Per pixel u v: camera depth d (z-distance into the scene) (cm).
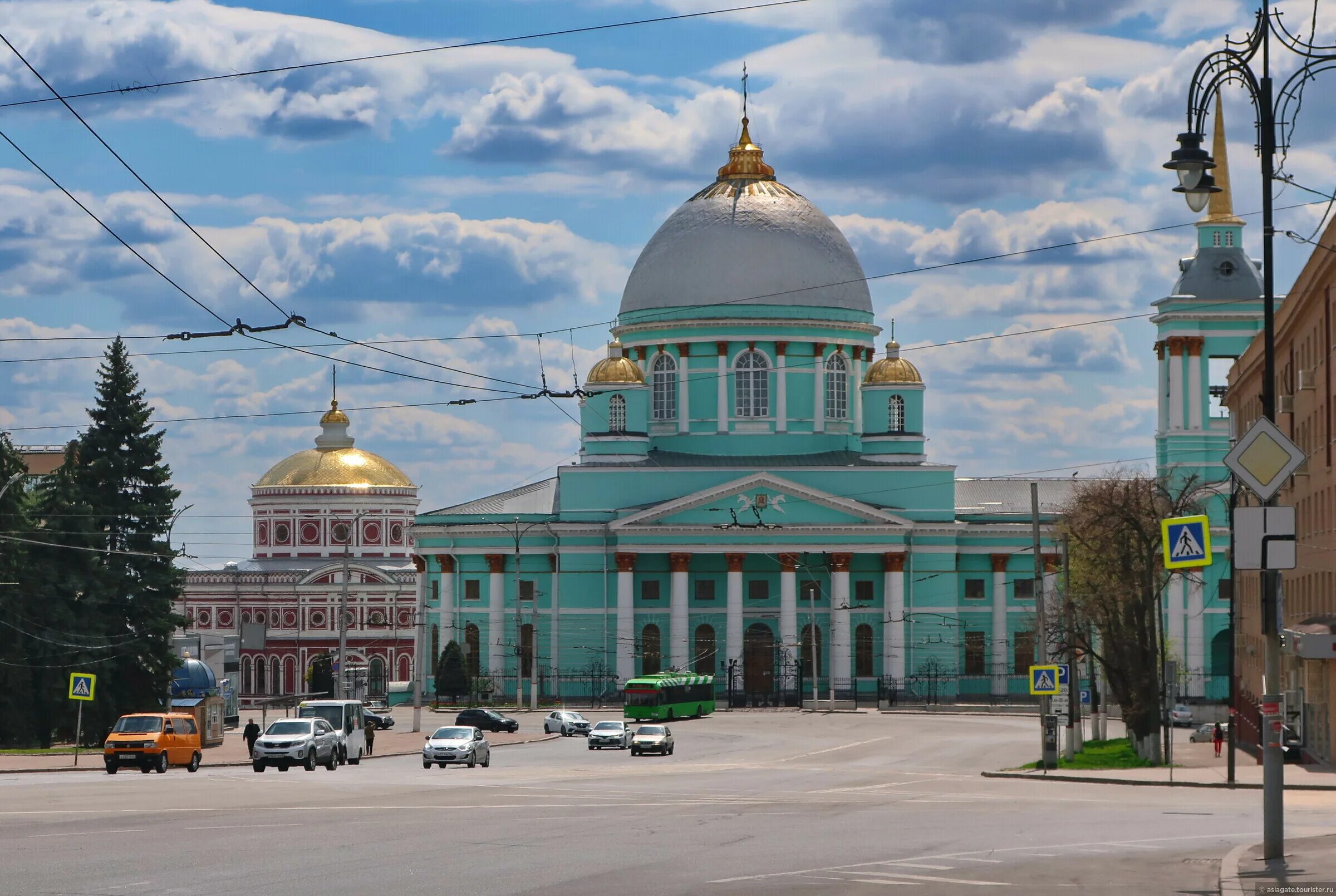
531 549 16038
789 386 16438
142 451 12394
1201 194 4325
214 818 4547
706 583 15838
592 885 3061
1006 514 16150
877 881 3112
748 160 17350
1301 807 5019
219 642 15800
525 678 15962
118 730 7856
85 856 3509
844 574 15562
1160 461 14525
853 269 16938
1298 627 7500
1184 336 14288
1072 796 5944
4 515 11569
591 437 16038
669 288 16612
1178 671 13575
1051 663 10144
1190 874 3250
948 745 10569
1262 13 4162
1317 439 8125
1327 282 7719
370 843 3809
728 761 9175
